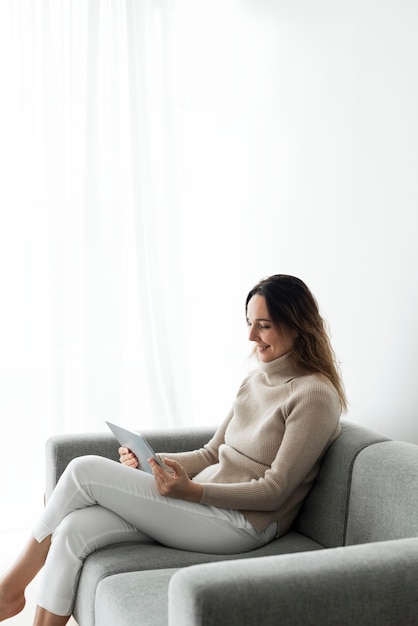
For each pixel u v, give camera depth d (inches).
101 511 86.8
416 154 101.4
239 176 152.1
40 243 149.3
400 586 60.0
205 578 56.5
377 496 81.4
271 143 140.4
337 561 60.0
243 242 151.8
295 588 57.2
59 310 148.0
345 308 119.0
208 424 165.8
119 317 154.2
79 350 152.5
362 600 58.8
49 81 147.5
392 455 83.0
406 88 103.0
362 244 114.0
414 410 103.3
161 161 157.4
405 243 104.0
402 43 103.7
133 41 152.7
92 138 149.9
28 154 147.3
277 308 93.2
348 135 117.0
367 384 114.0
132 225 156.1
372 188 111.2
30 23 146.5
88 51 149.5
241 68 149.8
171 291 158.6
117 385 154.2
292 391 91.6
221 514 87.4
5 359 147.5
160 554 84.3
